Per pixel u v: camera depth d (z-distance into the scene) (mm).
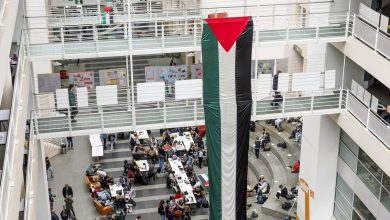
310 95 18203
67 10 18922
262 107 17297
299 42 16656
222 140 15773
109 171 24828
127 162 24344
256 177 24750
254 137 27000
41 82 16328
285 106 17453
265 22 20000
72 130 16172
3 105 13492
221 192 16203
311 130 19078
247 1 19391
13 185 9336
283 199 22250
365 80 18531
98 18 17859
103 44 16422
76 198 23094
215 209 16469
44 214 17188
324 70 18031
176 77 17047
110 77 17000
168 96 17484
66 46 16234
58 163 25625
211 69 15312
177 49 16312
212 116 15641
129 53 16031
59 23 17516
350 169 18203
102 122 16234
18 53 13430
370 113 15906
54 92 16438
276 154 25438
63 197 23172
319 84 16812
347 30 16719
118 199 21938
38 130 16000
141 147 24969
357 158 17688
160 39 16828
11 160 9242
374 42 15539
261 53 21922
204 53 15266
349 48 16828
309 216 19812
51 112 17500
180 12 18312
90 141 26203
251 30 15125
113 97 15812
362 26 16094
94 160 25766
